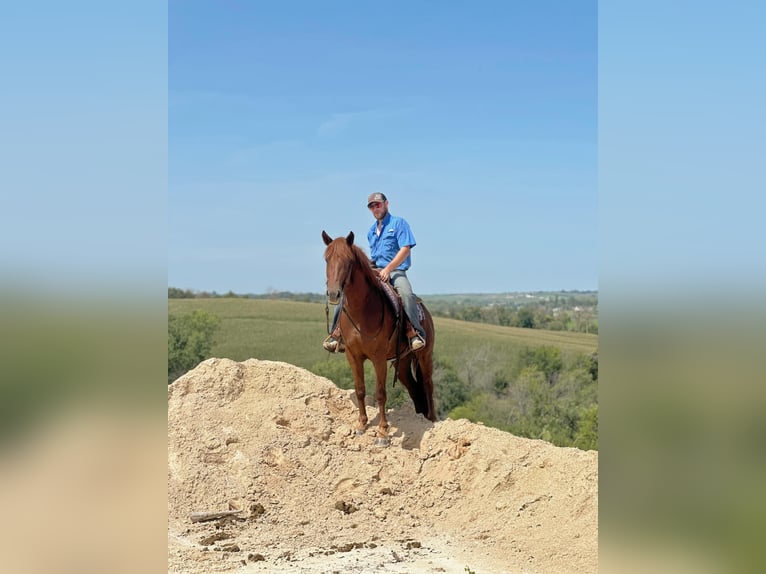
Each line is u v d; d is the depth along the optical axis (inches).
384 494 305.1
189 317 2255.2
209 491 298.7
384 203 352.5
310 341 2305.6
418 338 339.9
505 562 242.1
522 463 303.0
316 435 337.4
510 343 2251.5
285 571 231.6
